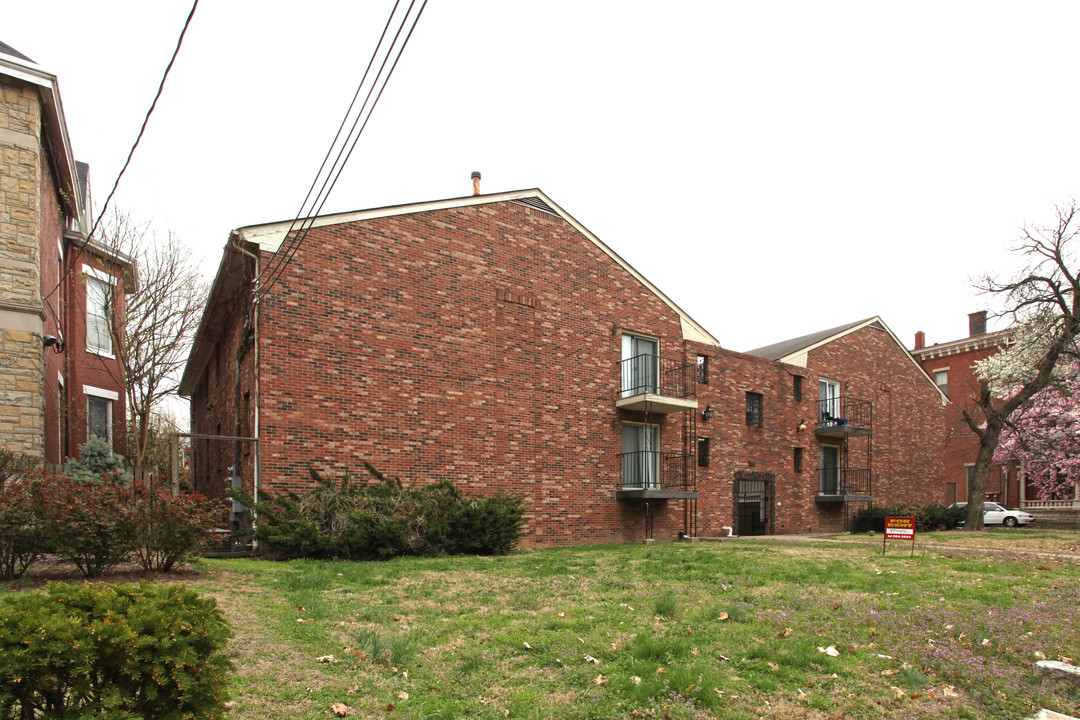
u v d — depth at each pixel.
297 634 6.34
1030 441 31.28
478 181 17.95
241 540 13.45
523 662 5.71
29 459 10.01
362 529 12.51
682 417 20.86
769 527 23.36
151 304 17.89
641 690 4.93
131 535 8.65
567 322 18.38
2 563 8.21
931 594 8.85
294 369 13.70
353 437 14.23
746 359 23.50
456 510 14.01
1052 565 12.10
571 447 17.98
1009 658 5.96
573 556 13.66
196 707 3.40
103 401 18.88
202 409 23.72
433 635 6.50
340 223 14.62
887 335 29.52
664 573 10.70
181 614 3.50
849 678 5.41
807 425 25.25
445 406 15.66
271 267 13.70
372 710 4.62
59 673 3.01
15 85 12.59
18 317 12.24
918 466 29.70
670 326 21.05
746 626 6.93
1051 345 24.81
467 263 16.53
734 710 4.71
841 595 8.75
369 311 14.81
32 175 12.60
